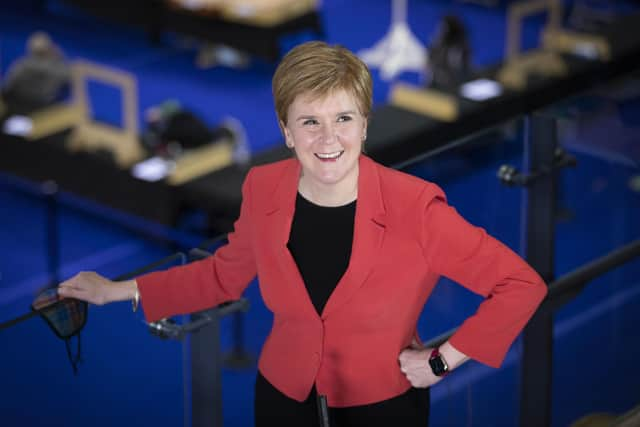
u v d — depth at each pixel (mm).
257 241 3867
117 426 3762
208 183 14859
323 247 3795
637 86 5980
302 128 3568
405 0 24203
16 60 22094
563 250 7285
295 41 21719
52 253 14914
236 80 20891
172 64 21594
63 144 16031
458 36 17500
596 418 6383
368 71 3551
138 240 15469
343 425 3932
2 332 3469
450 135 15070
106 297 3789
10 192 16734
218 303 4031
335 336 3822
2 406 3490
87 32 23203
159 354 3844
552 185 4805
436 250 3729
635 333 8297
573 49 17578
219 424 4086
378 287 3746
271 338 4020
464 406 4988
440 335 4602
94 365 3691
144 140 15852
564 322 8047
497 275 3723
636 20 18297
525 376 5059
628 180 9430
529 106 16109
